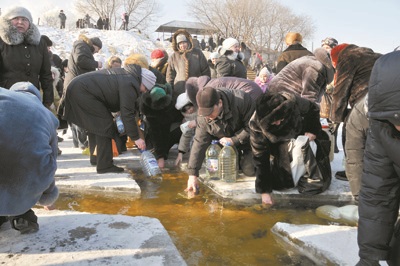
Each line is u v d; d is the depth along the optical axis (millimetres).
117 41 28844
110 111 3781
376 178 1459
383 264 1924
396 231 1553
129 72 3689
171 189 3438
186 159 4402
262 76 6156
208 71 5438
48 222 2357
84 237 2148
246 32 45031
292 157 3057
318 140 3139
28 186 1678
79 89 3561
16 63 3643
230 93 3281
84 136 5000
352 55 3010
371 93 1302
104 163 3740
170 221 2703
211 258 2145
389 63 1248
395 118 1250
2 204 1658
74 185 3367
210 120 3186
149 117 4035
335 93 3129
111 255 1961
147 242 2104
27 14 3629
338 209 2816
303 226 2432
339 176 3533
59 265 1859
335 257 2031
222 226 2602
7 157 1573
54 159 1782
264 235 2455
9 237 2143
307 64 3713
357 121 2803
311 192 3084
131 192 3299
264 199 3035
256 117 2826
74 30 29359
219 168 3576
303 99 2994
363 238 1519
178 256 1970
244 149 3664
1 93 1630
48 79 4059
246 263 2086
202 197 3227
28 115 1640
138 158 4496
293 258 2143
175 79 5414
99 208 2959
